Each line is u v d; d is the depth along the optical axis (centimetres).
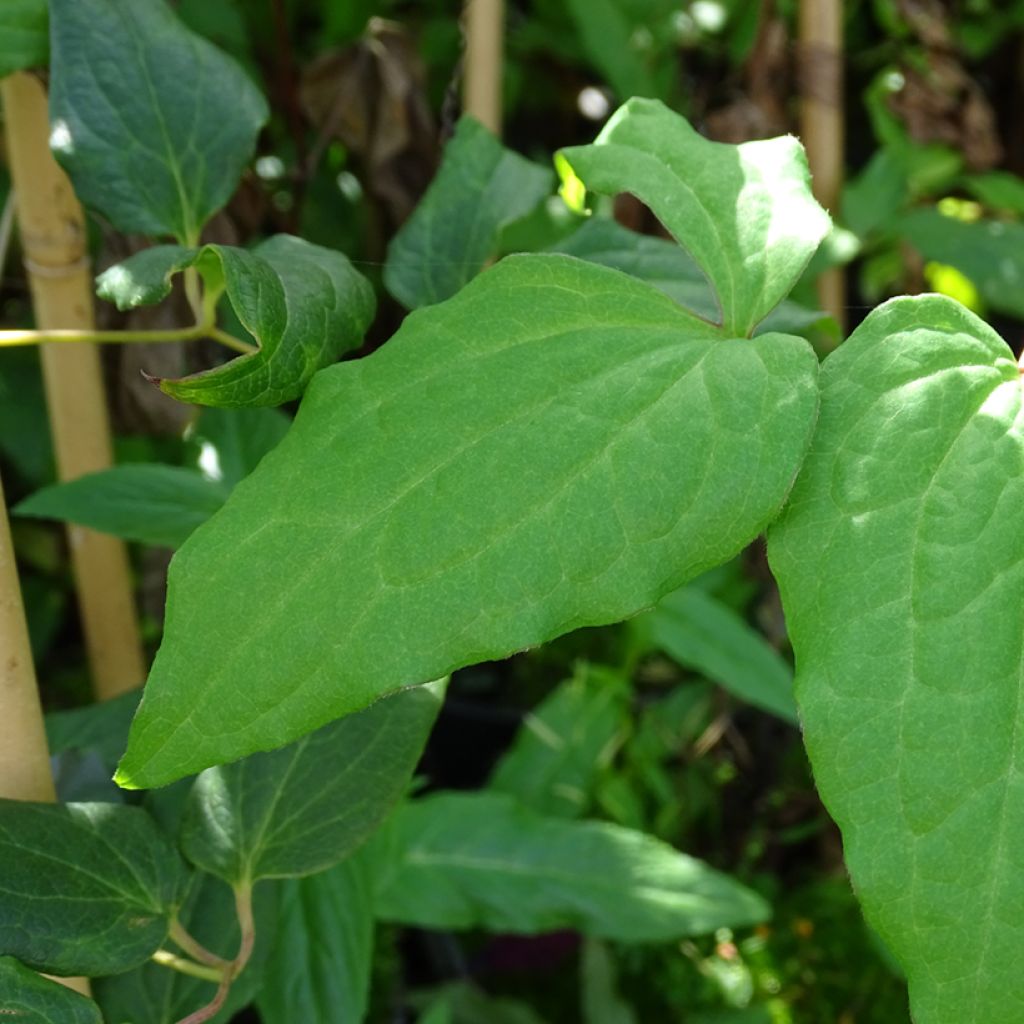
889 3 42
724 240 18
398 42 34
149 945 20
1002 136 52
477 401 17
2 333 21
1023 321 50
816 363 17
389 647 16
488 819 37
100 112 23
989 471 16
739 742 45
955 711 16
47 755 21
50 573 48
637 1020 41
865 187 41
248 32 44
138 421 32
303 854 21
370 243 39
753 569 43
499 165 26
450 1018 40
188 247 22
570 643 50
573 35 49
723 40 46
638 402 17
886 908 16
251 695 16
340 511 17
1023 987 15
